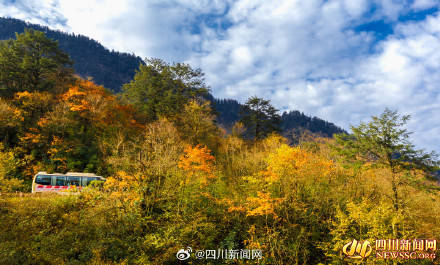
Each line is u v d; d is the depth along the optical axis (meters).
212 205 18.33
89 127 31.16
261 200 16.17
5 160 19.41
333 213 18.16
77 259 12.57
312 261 16.38
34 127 27.97
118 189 15.45
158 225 14.92
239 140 33.84
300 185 19.48
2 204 14.48
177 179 17.39
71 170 24.67
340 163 19.36
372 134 17.66
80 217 14.66
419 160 16.12
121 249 13.53
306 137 27.50
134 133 30.56
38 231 13.37
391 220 14.63
